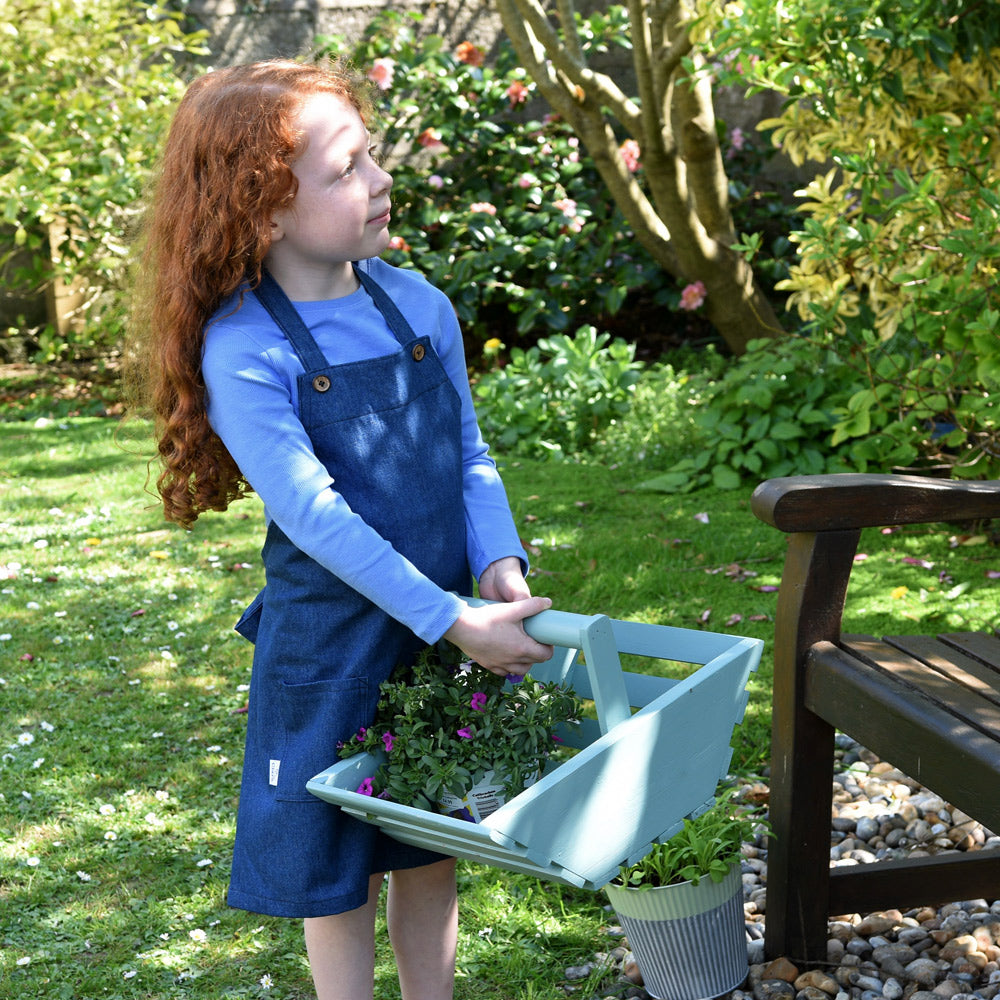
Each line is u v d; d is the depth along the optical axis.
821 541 1.91
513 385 6.35
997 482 1.99
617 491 5.27
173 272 1.42
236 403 1.40
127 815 2.79
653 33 5.87
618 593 4.02
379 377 1.48
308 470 1.40
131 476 5.89
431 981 1.74
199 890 2.47
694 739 1.57
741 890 1.99
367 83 1.55
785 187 8.31
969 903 2.24
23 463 6.18
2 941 2.30
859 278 4.93
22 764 3.05
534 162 7.93
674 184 6.25
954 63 4.66
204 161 1.41
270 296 1.46
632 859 1.52
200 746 3.15
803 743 1.96
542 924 2.27
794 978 2.00
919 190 4.01
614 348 6.32
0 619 4.09
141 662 3.71
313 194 1.41
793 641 1.94
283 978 2.17
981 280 4.17
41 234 8.07
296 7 8.55
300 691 1.48
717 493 5.13
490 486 1.67
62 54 7.48
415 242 7.70
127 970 2.20
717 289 6.66
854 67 4.44
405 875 1.71
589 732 1.64
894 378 4.46
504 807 1.30
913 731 1.65
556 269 7.68
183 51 8.52
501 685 1.55
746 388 5.18
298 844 1.46
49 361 8.54
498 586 1.59
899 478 1.95
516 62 8.20
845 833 2.61
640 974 2.05
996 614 3.58
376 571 1.40
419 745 1.46
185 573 4.53
